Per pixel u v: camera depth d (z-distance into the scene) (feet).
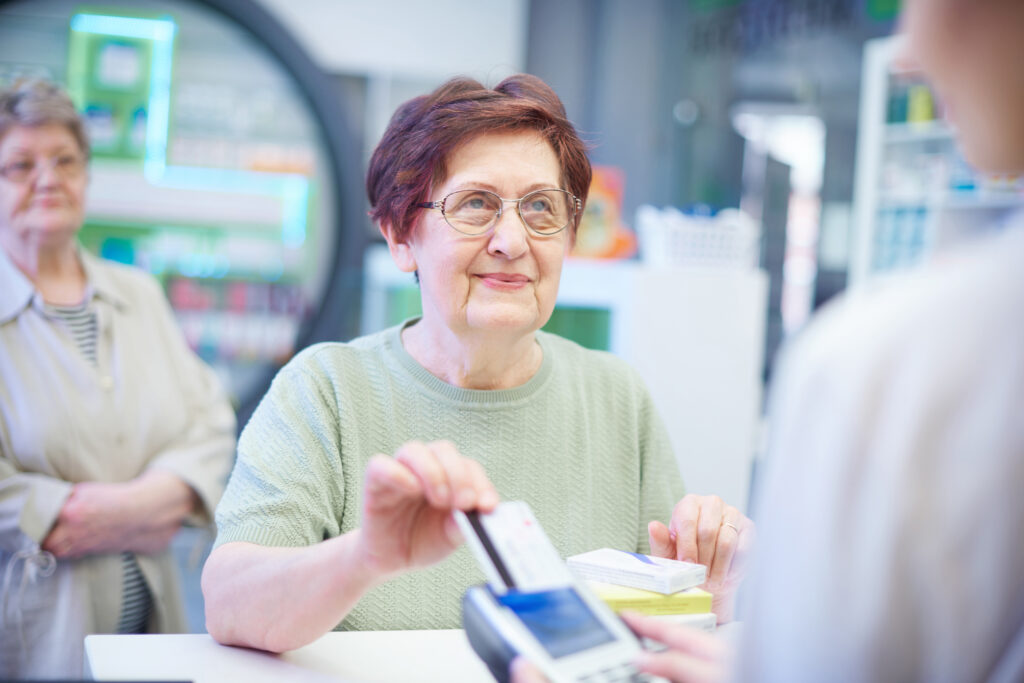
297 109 14.30
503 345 3.80
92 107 13.83
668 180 14.32
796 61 14.46
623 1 14.08
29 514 5.49
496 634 2.26
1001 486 1.42
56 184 5.98
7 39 13.60
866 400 1.51
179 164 14.06
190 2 13.51
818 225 14.58
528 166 3.62
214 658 3.12
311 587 2.91
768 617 1.57
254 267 14.30
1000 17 1.45
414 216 3.72
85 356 6.11
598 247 10.34
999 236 1.60
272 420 3.77
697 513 3.63
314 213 14.35
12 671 5.42
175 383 6.54
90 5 13.75
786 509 1.57
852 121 14.52
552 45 14.01
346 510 3.80
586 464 4.15
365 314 14.02
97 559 5.72
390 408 3.95
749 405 9.34
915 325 1.52
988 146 1.55
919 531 1.45
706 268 9.57
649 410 4.49
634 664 2.23
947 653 1.45
